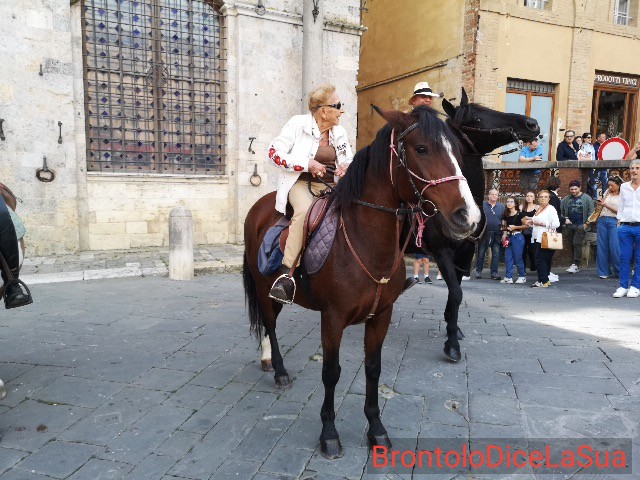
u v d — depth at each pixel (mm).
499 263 10258
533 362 4520
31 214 9172
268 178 11297
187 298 6824
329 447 2982
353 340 5156
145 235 10383
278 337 5219
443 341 5129
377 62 16266
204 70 10773
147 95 10297
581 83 13367
